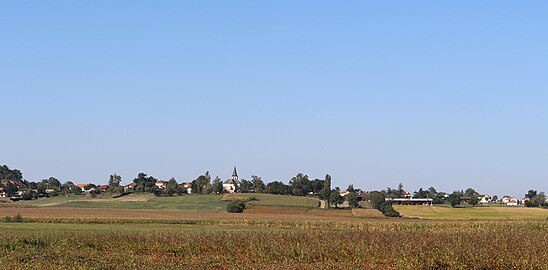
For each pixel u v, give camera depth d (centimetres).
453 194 18112
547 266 3400
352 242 4122
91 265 3312
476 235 4656
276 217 10675
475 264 3478
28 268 3142
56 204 15788
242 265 3522
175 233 5000
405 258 3650
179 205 15112
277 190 19088
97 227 7544
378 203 14712
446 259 3500
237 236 4666
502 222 8356
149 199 16625
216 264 3544
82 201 16712
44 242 4700
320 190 19188
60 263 3344
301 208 13775
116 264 3369
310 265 3591
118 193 19525
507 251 3612
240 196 16412
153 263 3459
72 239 4769
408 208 14162
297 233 4856
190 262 3597
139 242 4653
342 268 3456
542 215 12381
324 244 4075
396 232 5041
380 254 3825
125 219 9331
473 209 14175
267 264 3675
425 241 3972
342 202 15425
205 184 19412
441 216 12112
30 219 9144
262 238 4488
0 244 4416
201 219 9562
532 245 3859
